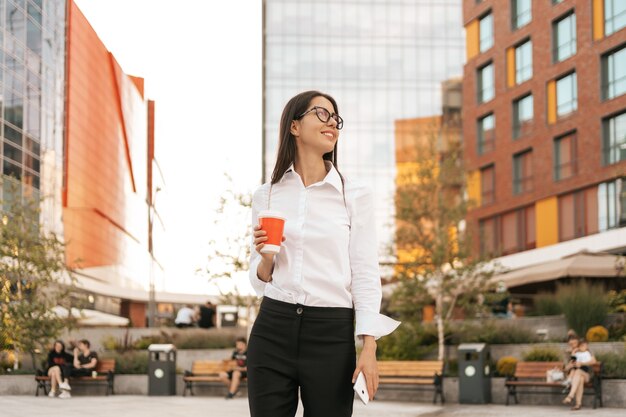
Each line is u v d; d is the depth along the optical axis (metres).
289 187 3.26
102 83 73.94
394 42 60.72
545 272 24.30
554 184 40.12
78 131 63.81
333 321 3.11
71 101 61.44
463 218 23.47
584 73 38.38
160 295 76.62
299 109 3.27
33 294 22.73
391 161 59.59
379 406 17.25
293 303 3.11
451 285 22.33
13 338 21.73
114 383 21.58
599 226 37.03
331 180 3.20
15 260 22.47
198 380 20.78
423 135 25.45
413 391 19.09
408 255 23.55
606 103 36.94
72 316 23.05
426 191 23.47
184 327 32.19
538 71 41.97
